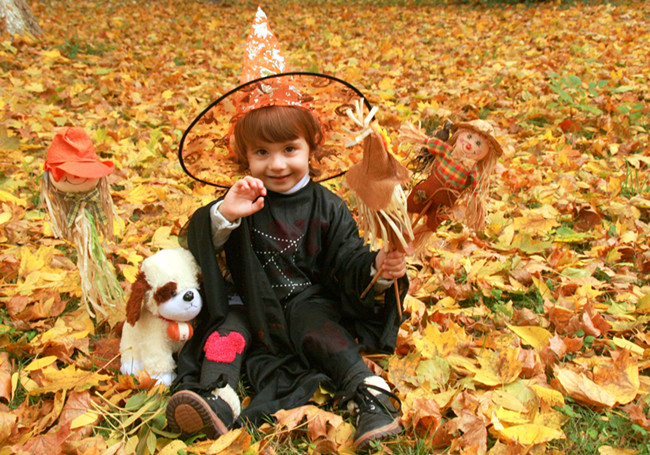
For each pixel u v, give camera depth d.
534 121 5.11
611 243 3.13
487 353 2.26
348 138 2.37
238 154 2.34
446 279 2.82
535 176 3.97
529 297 2.79
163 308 2.07
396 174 1.85
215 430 1.87
